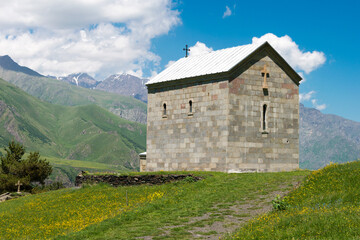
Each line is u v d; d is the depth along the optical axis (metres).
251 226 21.11
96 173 47.84
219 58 47.94
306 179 30.86
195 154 46.28
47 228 31.36
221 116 43.56
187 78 47.28
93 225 26.72
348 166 30.41
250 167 43.91
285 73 47.03
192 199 31.56
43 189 76.38
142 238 22.73
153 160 51.44
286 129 46.72
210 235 22.50
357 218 18.66
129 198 36.56
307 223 19.12
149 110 52.50
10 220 36.94
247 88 44.34
